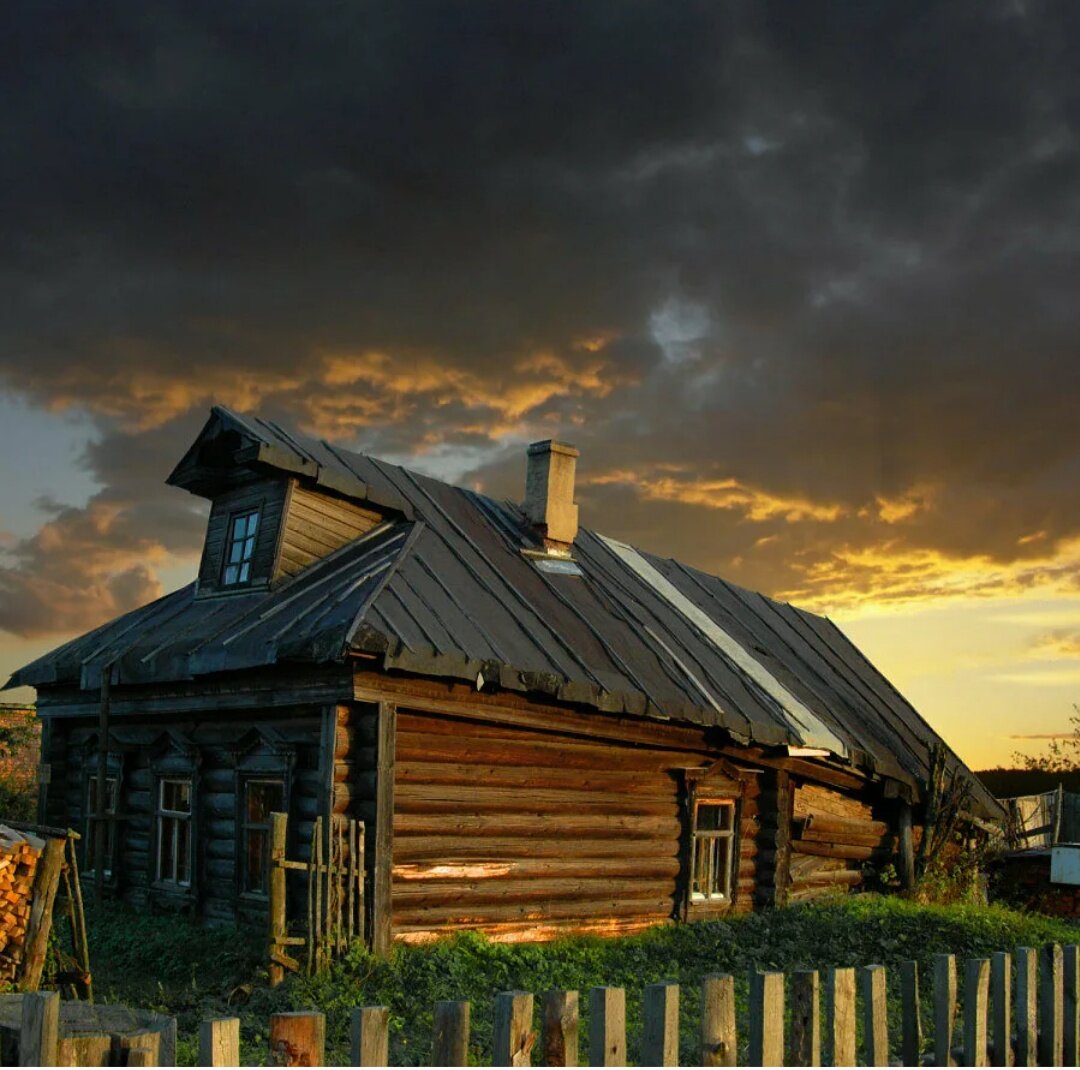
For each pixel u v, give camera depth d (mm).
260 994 11266
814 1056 4992
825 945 15039
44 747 19141
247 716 15156
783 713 19500
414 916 13797
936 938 15289
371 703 13453
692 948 15023
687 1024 10320
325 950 12156
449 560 16734
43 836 10883
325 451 17797
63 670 18094
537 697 15164
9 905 10422
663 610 21031
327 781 13234
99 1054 3908
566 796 15898
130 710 17000
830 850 21141
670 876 17500
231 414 16688
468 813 14523
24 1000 3891
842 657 28141
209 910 15359
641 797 17094
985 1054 5984
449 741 14383
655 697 16469
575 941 15047
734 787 18938
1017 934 15797
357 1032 3936
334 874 12727
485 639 14750
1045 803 28750
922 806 23469
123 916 15969
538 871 15375
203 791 15828
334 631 13094
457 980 11961
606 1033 4242
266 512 16688
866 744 21781
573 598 18484
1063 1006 6645
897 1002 11656
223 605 16719
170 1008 10828
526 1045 4070
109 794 17969
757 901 19219
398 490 18266
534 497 19969
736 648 21500
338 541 17109
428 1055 9055
